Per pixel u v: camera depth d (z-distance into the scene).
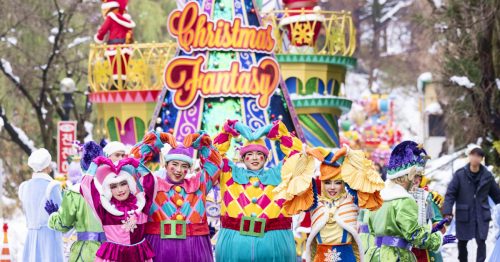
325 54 32.28
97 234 18.88
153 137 17.64
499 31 37.94
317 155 16.95
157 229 17.55
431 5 41.38
